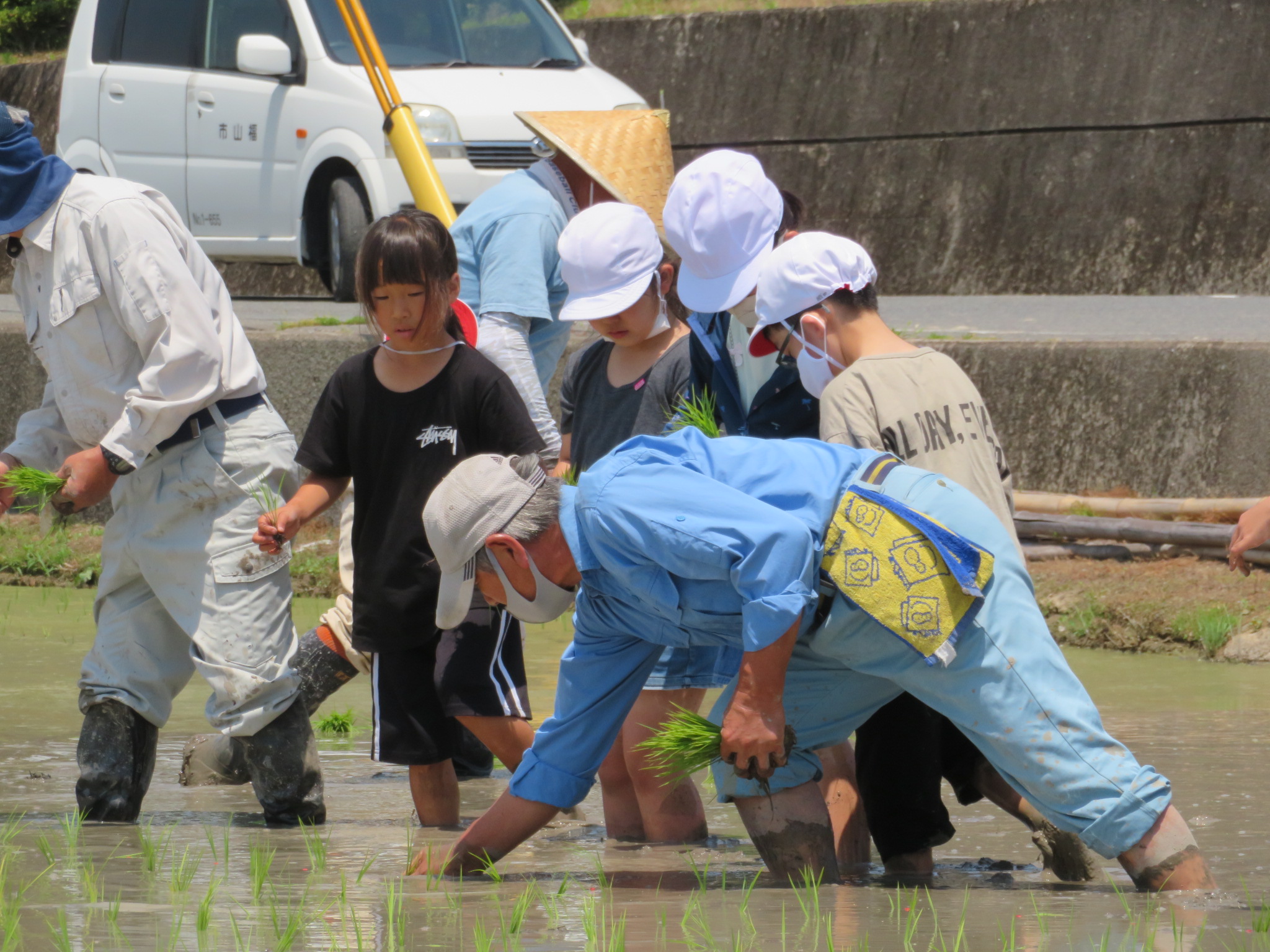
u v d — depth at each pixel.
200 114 46.75
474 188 41.72
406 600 16.98
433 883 14.02
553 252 21.14
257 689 17.05
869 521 13.10
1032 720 13.06
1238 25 56.47
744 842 16.95
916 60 61.81
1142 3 58.19
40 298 17.22
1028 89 59.53
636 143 21.55
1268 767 19.02
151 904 12.73
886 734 14.95
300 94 44.56
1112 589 30.33
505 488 13.35
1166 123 56.94
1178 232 55.72
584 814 18.91
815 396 15.66
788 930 11.87
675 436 13.54
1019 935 11.60
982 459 14.62
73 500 16.48
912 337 37.34
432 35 44.78
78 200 16.89
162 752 22.20
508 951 11.24
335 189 43.78
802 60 64.00
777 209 16.98
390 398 16.94
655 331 18.44
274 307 46.62
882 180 61.59
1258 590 29.50
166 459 17.20
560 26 46.72
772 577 12.51
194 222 47.25
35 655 28.94
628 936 11.73
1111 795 13.03
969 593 12.84
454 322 17.50
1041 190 58.53
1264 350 33.31
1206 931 11.69
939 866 15.36
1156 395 34.28
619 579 13.20
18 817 17.44
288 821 17.45
